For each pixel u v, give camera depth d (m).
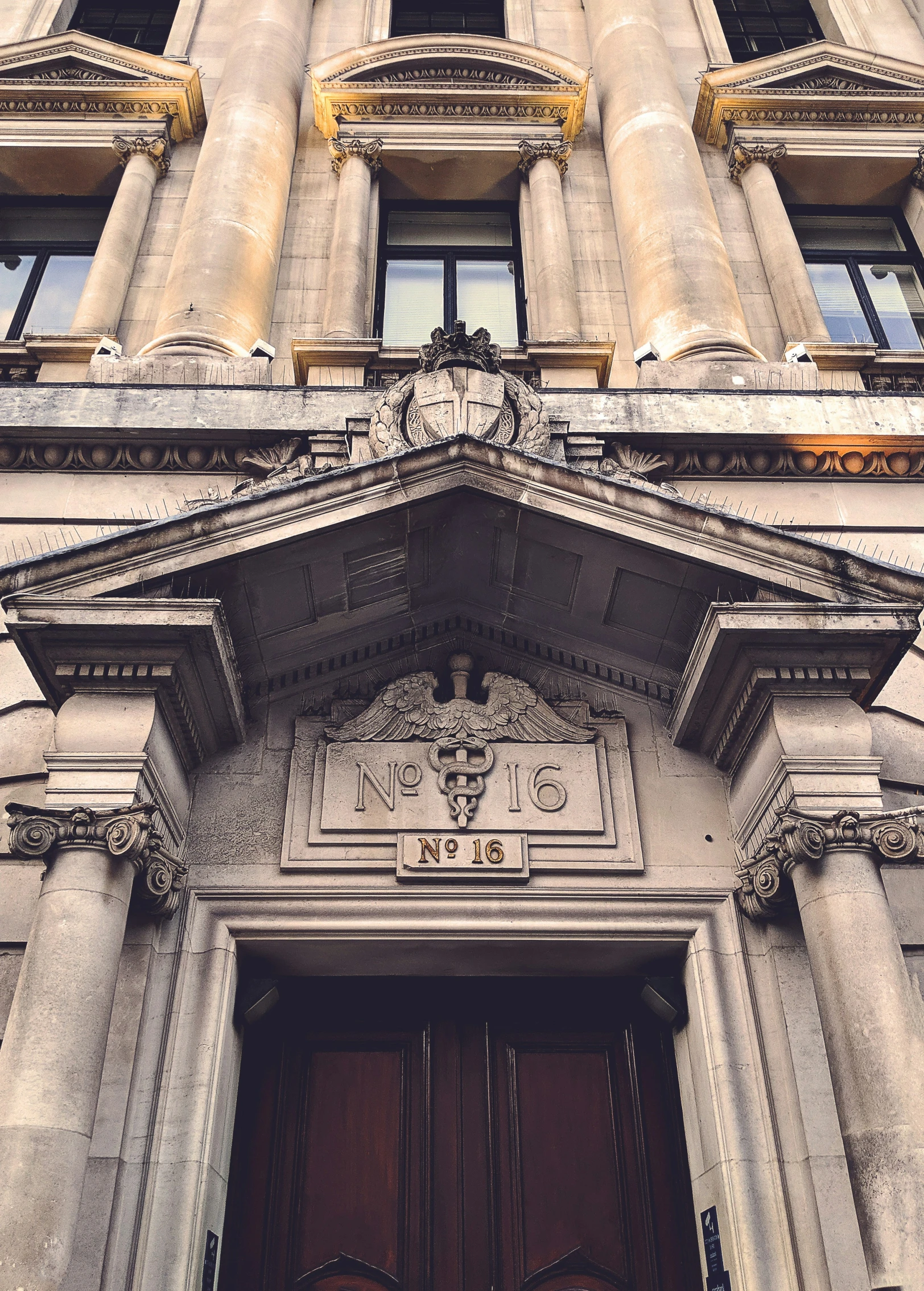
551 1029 7.11
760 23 15.38
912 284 12.20
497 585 7.39
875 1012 5.31
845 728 6.34
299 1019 7.05
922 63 14.23
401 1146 6.64
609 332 11.06
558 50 14.25
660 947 6.73
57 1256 4.66
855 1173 5.07
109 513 8.21
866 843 5.85
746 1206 5.76
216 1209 5.93
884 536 8.43
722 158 12.98
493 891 6.68
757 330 11.20
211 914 6.58
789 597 6.39
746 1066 6.21
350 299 10.73
